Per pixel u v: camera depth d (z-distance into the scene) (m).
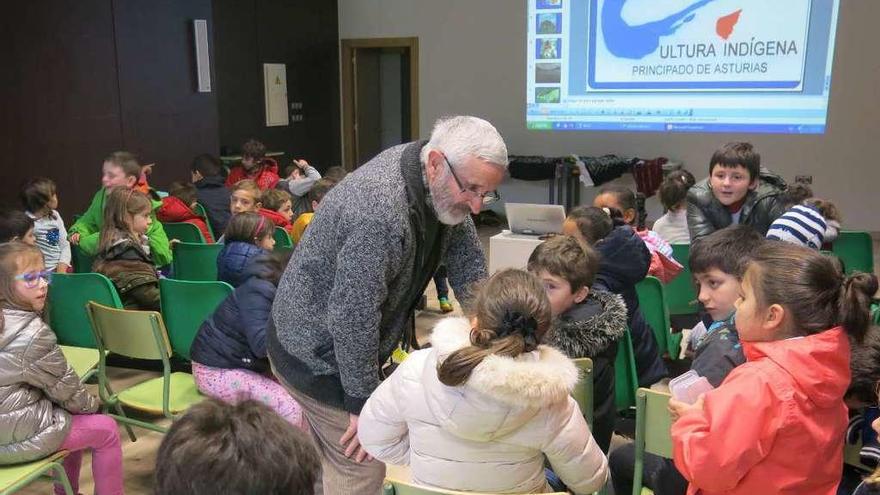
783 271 1.28
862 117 7.07
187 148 6.58
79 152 5.66
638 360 2.45
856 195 7.24
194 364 2.52
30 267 2.03
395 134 9.85
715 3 7.15
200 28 6.50
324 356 1.64
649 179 7.64
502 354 1.27
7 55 5.09
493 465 1.39
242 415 0.92
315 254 1.57
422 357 1.46
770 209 2.70
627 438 2.58
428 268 1.71
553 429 1.38
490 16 8.34
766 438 1.25
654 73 7.55
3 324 1.92
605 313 2.03
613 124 7.86
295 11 8.33
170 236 4.38
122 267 3.18
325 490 1.78
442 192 1.50
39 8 5.27
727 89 7.29
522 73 8.31
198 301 2.75
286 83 8.32
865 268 3.64
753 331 1.32
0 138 5.09
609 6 7.59
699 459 1.28
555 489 1.80
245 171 6.17
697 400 1.38
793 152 7.30
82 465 2.70
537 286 1.37
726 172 2.69
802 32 6.93
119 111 5.94
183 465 0.86
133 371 3.60
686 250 3.33
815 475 1.29
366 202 1.48
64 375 2.05
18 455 1.97
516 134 8.48
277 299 1.70
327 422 1.70
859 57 6.97
